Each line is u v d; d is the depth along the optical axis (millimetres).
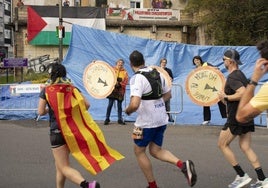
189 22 32344
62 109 5328
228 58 6246
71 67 14023
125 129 11453
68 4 34438
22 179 6758
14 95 13320
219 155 8453
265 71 3539
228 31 28984
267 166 7652
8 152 8703
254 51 14180
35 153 8609
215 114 13086
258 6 28453
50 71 5504
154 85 5730
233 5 28703
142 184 6492
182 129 11586
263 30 28406
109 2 35906
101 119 12992
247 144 6203
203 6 29531
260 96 3266
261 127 12188
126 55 14391
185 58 14430
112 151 5543
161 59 12984
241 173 6160
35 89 13141
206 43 31672
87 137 5375
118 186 6387
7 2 89062
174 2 35156
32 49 31250
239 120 3377
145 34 32531
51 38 29938
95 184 5121
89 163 5316
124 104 13086
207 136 10617
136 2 36219
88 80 11859
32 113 13391
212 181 6668
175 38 32688
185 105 13312
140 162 5863
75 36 14250
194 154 8531
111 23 31938
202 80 11438
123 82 11945
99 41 14328
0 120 13016
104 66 11797
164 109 5887
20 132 11055
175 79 14117
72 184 6352
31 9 29688
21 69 28344
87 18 29500
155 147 5898
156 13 32406
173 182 6590
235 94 5977
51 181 6641
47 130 11383
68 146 5336
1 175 6996
